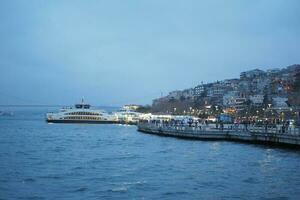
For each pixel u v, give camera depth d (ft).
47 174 185.06
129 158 246.47
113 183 163.53
